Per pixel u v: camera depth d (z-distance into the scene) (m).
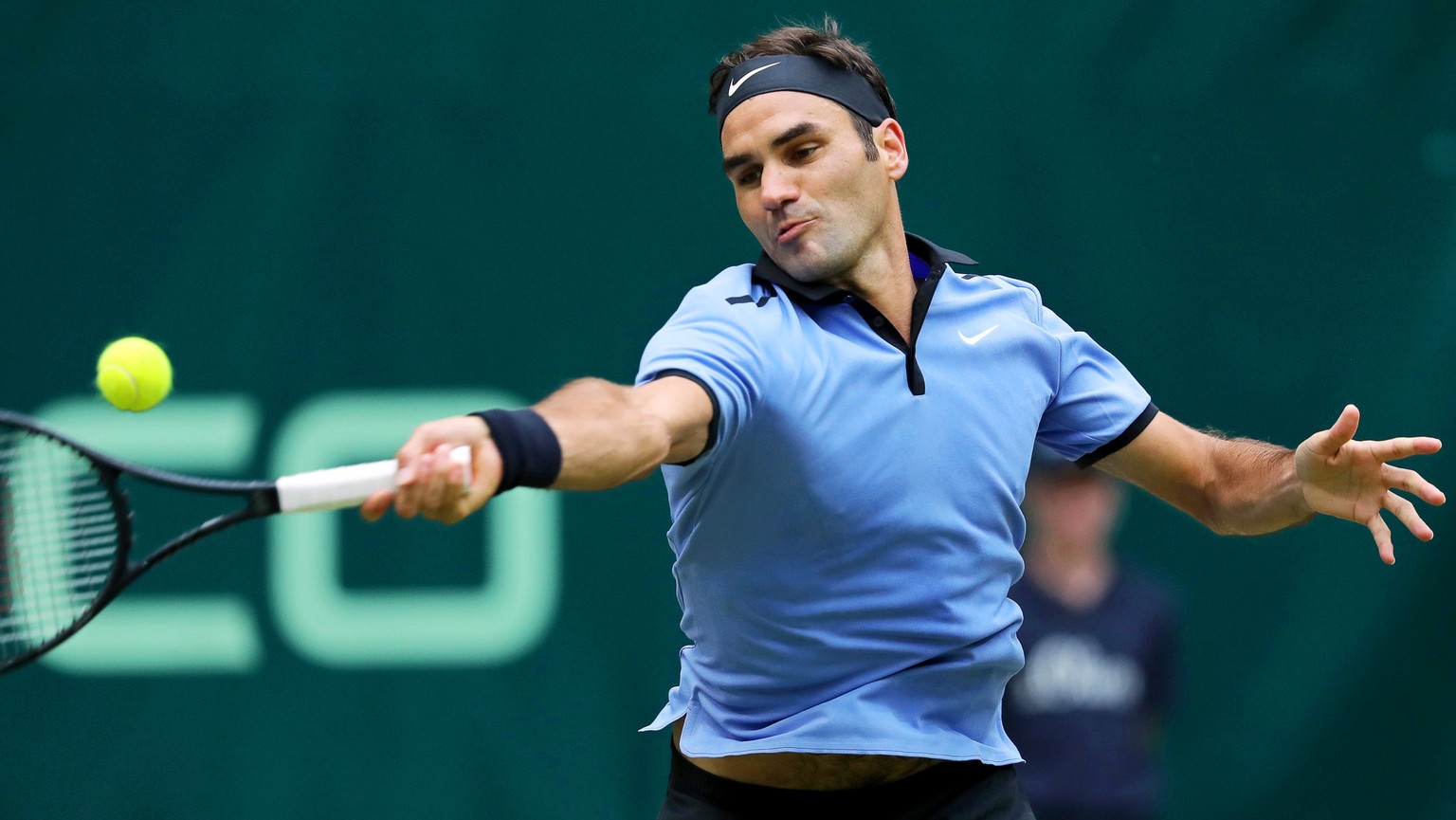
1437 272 20.48
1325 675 20.28
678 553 9.91
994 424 9.77
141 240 20.19
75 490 19.41
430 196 20.27
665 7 20.47
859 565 9.35
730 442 8.87
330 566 19.94
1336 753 20.22
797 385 8.96
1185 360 20.44
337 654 19.92
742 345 8.78
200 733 19.86
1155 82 20.56
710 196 20.38
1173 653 16.92
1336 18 20.62
